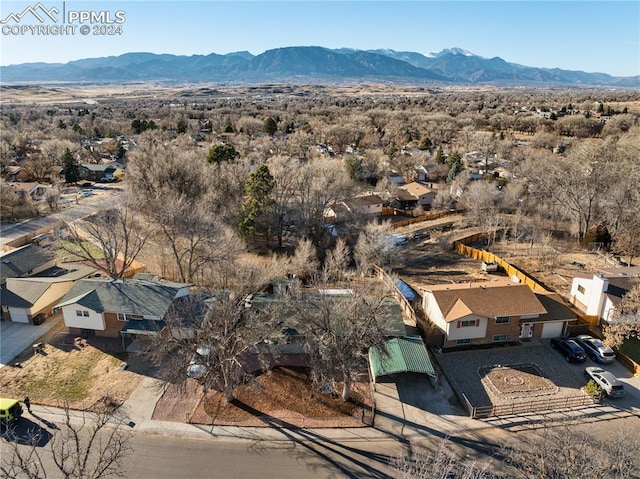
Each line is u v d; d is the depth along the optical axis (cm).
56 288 3931
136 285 3628
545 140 10600
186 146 8394
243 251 5266
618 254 5428
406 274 5028
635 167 5675
